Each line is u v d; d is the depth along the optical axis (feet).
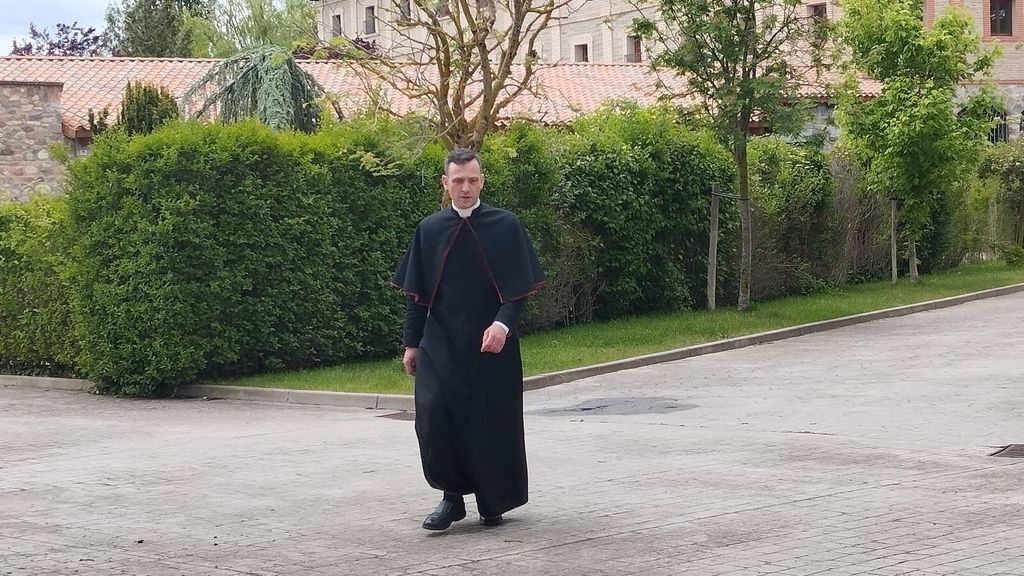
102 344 53.72
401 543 23.04
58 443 39.70
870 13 85.92
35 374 62.23
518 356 24.45
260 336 55.36
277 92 86.94
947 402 40.34
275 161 55.93
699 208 76.64
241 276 54.13
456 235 24.31
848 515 24.16
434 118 58.95
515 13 57.21
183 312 52.54
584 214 70.54
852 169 93.71
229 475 31.81
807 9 143.74
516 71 123.75
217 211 53.72
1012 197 108.47
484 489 23.95
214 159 53.31
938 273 102.17
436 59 57.47
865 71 87.56
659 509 25.34
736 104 70.28
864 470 29.30
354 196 59.31
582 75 134.21
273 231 55.36
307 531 24.44
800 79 73.05
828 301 80.23
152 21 204.33
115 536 24.59
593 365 54.19
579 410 43.21
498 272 24.14
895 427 36.01
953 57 85.46
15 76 112.78
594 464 31.48
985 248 109.29
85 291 53.98
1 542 24.34
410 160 58.90
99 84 112.57
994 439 33.32
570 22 172.65
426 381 24.02
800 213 86.94
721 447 33.63
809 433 35.63
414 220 62.13
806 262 87.81
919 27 84.74
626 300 73.67
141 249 52.21
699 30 70.90
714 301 77.20
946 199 99.96
